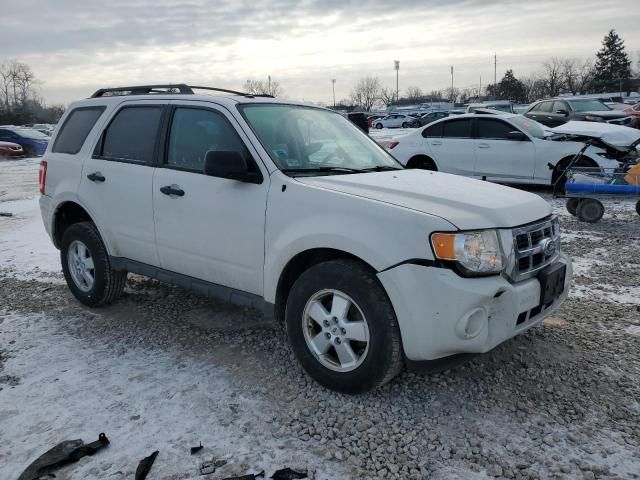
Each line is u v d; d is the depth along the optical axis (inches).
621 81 3484.3
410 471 111.1
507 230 128.7
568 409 132.1
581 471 110.7
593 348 163.5
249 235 149.9
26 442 122.2
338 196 135.0
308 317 140.9
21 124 2517.2
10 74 3248.0
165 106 177.6
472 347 123.6
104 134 194.9
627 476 109.1
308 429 124.3
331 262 135.3
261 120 161.8
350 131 187.8
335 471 111.2
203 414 131.4
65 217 215.6
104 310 201.9
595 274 236.2
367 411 131.6
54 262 272.1
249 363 157.2
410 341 124.0
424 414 130.7
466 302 120.0
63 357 163.6
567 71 3767.2
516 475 109.7
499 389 141.5
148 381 147.9
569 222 346.6
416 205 128.9
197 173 163.9
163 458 115.6
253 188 149.6
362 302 129.3
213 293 163.0
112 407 135.2
